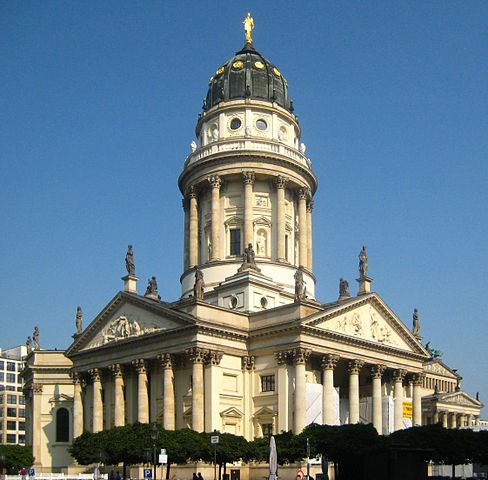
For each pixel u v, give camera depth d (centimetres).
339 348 10400
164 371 10238
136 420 10762
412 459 7825
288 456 8325
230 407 10025
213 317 10156
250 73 13600
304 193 13162
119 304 11350
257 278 11106
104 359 11388
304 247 12962
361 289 11275
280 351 9962
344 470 7894
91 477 9475
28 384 13900
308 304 10150
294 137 13788
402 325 11681
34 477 9250
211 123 13525
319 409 9869
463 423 16962
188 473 9675
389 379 11669
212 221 12594
